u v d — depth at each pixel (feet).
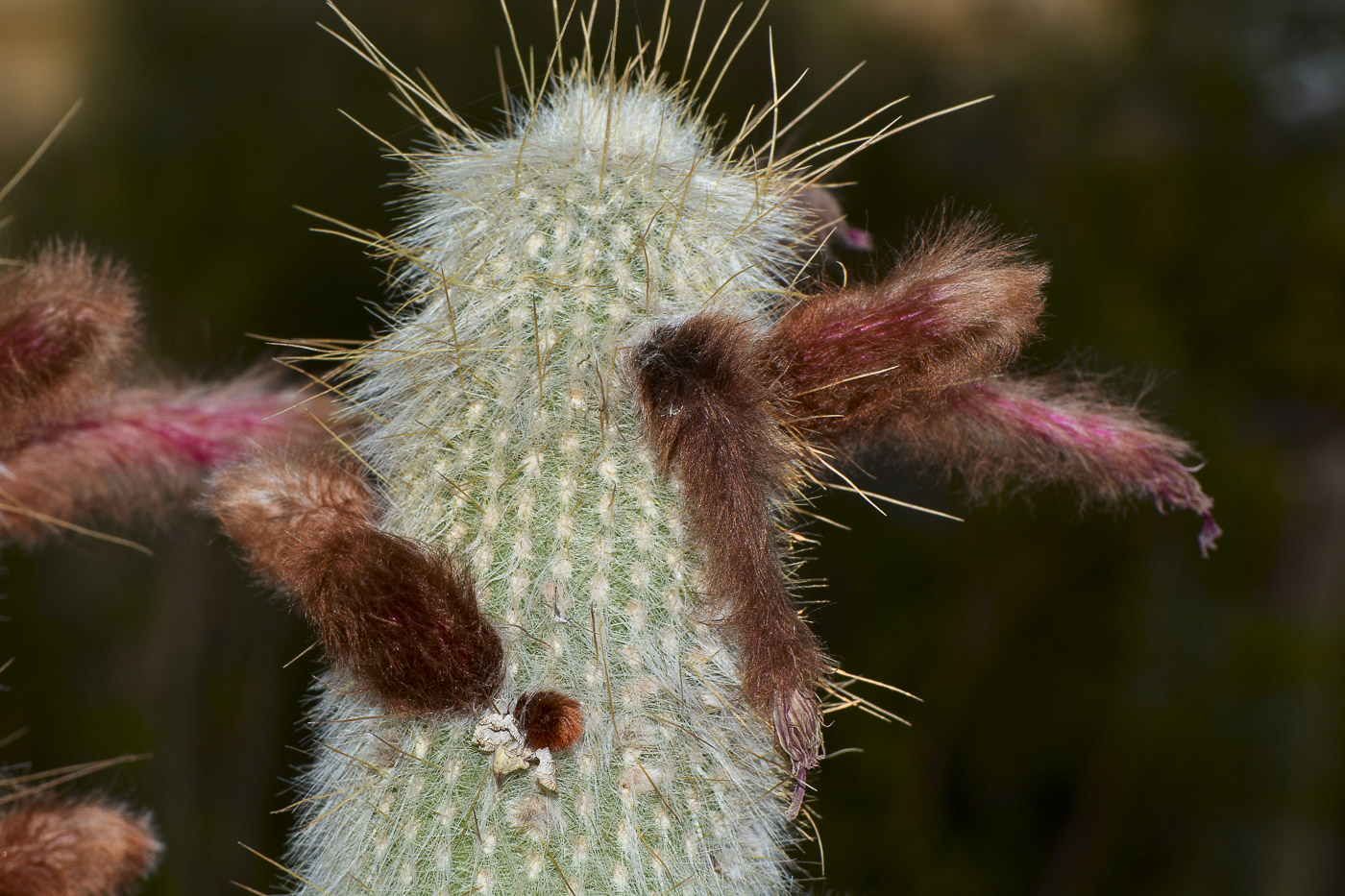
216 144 5.09
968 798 5.32
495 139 2.55
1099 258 5.36
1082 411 2.55
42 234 4.94
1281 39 5.70
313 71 5.14
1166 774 5.06
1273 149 5.73
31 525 2.77
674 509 2.43
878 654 5.12
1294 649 5.04
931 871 4.91
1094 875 5.08
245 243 5.02
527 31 4.86
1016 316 2.42
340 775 2.47
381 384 2.51
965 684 5.11
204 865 4.54
